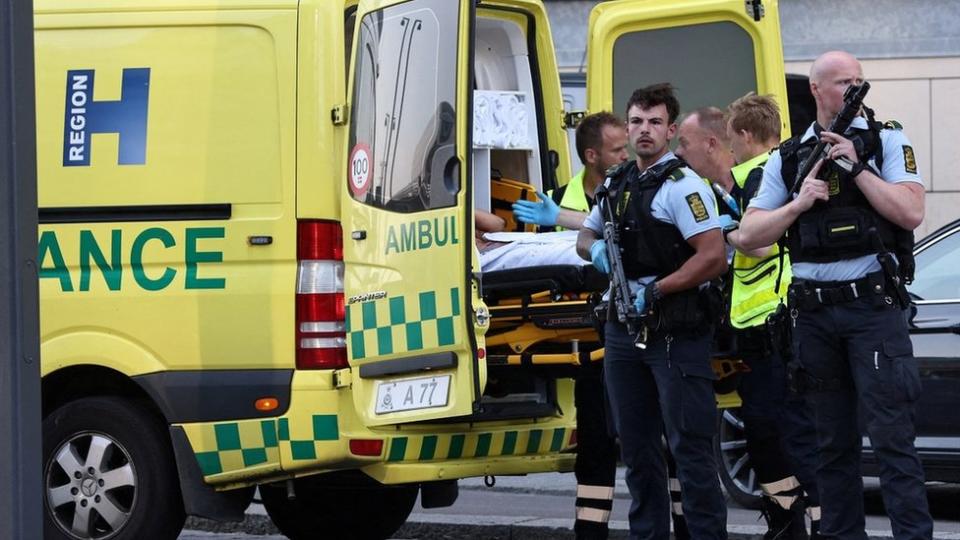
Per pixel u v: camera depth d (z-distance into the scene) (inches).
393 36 895.1
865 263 802.8
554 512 1288.1
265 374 901.2
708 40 1243.8
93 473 942.4
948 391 1205.1
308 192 901.2
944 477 1210.6
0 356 593.9
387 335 879.7
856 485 832.3
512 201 1111.0
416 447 904.3
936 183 2354.8
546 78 1132.5
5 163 594.6
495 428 939.3
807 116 1951.3
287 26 912.9
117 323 923.4
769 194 836.0
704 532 861.8
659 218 858.8
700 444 860.6
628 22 1264.8
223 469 910.4
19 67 596.7
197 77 925.2
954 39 2336.4
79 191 936.3
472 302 856.9
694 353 854.5
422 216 866.1
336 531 1104.2
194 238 916.0
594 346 961.5
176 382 912.9
